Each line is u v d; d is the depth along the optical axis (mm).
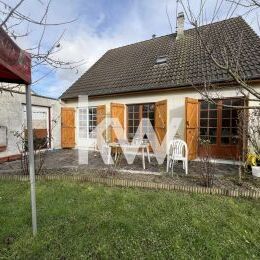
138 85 10000
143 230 3176
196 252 2691
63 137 12023
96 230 3178
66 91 13047
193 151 7996
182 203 4121
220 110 7953
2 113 8633
